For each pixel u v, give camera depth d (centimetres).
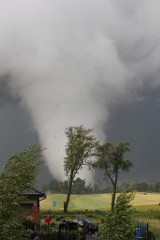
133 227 1878
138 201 14212
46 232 4044
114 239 1820
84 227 4300
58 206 12312
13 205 1723
